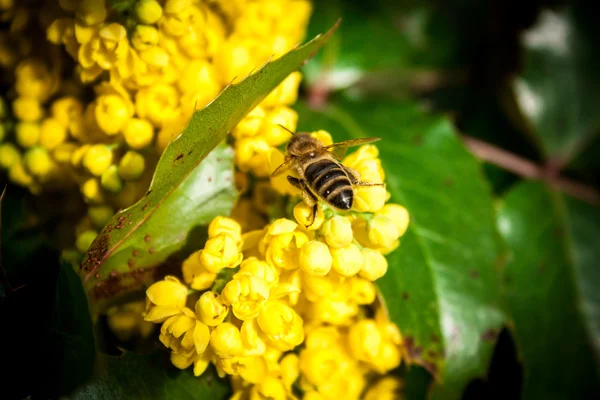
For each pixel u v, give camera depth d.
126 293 0.15
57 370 0.15
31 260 0.15
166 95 0.16
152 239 0.15
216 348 0.15
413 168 0.18
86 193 0.16
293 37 0.18
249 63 0.16
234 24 0.17
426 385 0.17
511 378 0.18
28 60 0.16
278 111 0.16
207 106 0.14
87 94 0.16
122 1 0.15
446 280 0.17
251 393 0.15
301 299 0.15
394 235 0.15
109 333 0.16
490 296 0.17
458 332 0.17
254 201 0.16
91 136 0.16
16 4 0.16
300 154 0.16
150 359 0.15
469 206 0.18
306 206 0.15
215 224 0.15
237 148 0.15
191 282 0.15
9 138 0.16
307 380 0.16
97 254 0.15
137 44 0.15
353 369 0.16
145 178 0.16
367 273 0.15
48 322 0.15
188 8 0.15
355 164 0.15
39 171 0.16
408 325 0.16
